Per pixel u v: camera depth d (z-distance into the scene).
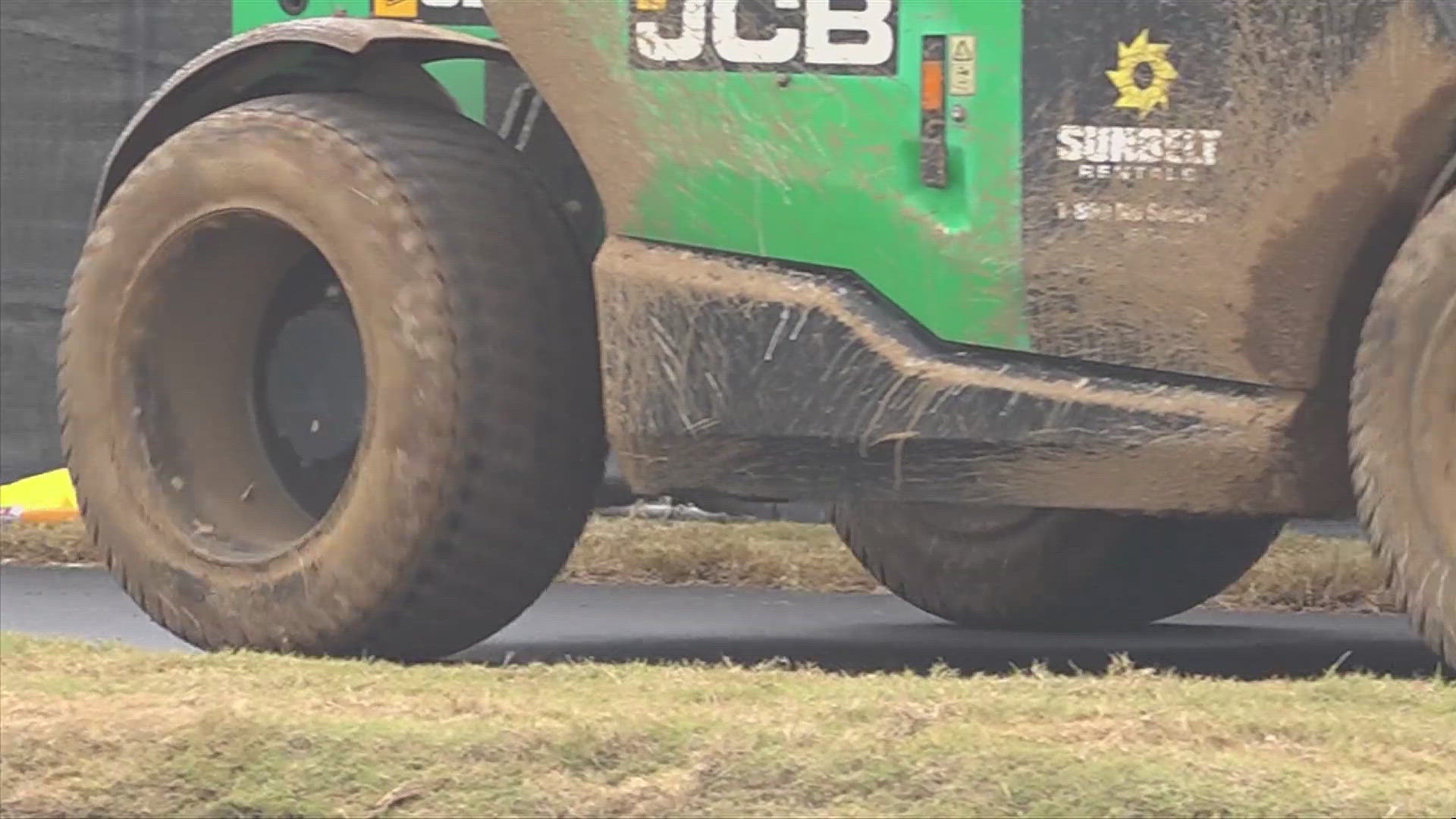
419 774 8.84
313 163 12.55
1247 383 11.34
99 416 13.28
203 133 12.95
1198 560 15.23
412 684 10.83
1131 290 11.43
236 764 9.01
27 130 22.62
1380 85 10.95
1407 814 8.14
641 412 12.23
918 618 16.50
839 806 8.48
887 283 11.83
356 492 12.43
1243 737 9.19
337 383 13.22
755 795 8.59
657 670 11.41
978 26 11.62
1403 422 10.89
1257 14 11.15
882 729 9.16
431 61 13.02
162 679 10.93
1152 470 11.47
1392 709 9.91
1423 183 11.05
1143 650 14.50
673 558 19.17
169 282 13.14
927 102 11.71
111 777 9.05
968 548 15.46
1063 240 11.52
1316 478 11.41
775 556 19.20
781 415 12.00
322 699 10.18
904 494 11.89
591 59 12.22
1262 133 11.18
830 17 11.85
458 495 12.24
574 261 12.70
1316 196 11.13
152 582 13.08
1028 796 8.39
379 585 12.37
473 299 12.27
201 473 13.16
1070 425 11.54
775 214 11.98
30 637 12.56
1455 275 10.77
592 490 12.78
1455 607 10.74
